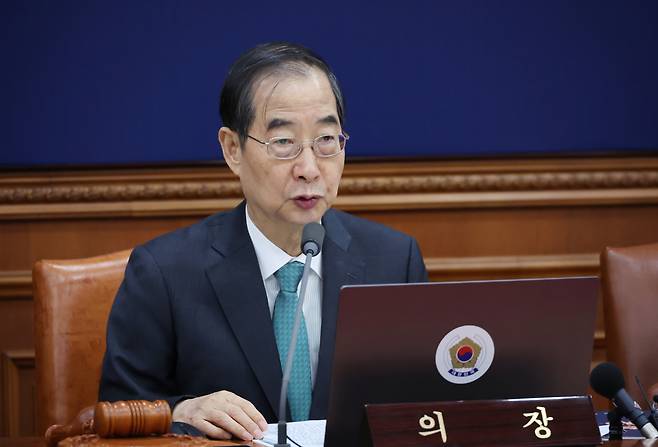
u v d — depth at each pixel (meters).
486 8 10.55
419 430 4.54
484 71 10.59
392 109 10.54
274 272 5.98
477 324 4.61
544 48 10.62
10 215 10.21
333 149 5.50
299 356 5.89
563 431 4.68
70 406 7.11
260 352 5.85
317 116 5.44
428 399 4.64
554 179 10.60
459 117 10.60
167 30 10.31
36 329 7.20
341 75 10.47
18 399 10.34
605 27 10.66
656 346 7.40
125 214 10.32
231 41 10.35
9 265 10.30
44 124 10.27
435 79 10.55
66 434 5.11
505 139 10.65
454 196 10.53
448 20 10.52
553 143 10.68
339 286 6.05
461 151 10.62
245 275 5.96
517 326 4.66
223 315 5.94
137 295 6.02
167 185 10.31
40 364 7.14
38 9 10.21
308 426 5.34
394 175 10.47
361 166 10.43
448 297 4.54
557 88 10.66
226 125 5.73
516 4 10.55
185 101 10.38
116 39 10.29
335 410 4.59
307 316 5.99
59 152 10.30
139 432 4.54
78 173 10.27
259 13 10.35
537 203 10.62
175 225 10.40
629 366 7.38
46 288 7.18
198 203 10.35
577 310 4.70
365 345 4.51
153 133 10.38
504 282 4.57
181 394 5.98
